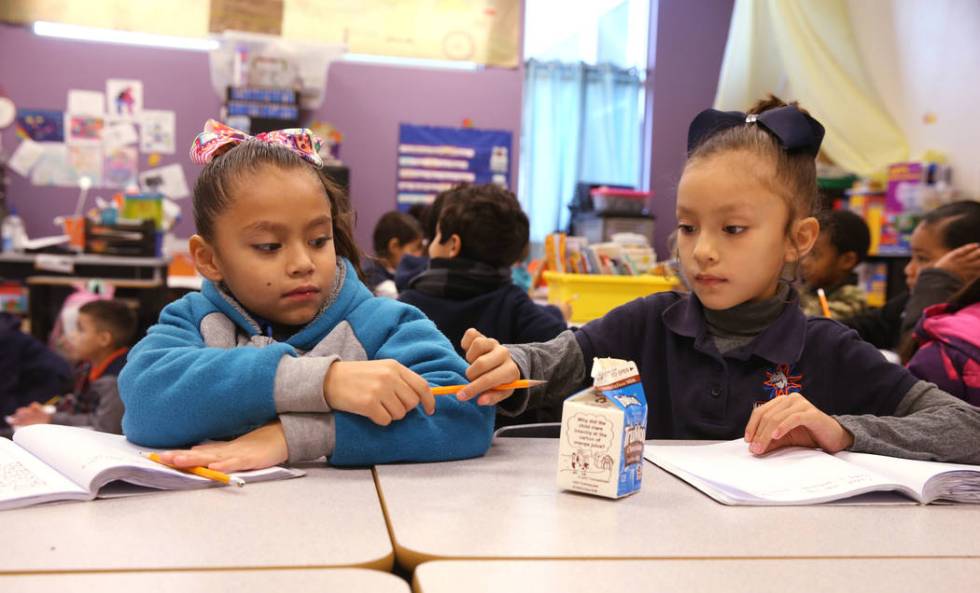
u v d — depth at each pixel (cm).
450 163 563
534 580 55
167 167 521
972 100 403
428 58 556
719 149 118
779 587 56
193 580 53
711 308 122
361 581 53
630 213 488
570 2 607
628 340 134
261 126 479
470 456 95
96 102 511
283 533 63
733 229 115
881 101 458
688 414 125
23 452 84
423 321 110
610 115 614
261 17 529
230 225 100
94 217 486
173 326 104
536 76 600
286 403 89
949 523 75
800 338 123
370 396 88
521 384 97
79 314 299
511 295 211
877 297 408
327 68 508
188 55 520
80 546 59
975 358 144
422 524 67
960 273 233
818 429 97
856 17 455
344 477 84
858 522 74
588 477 79
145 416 91
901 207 399
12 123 502
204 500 73
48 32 505
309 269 100
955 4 411
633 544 64
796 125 118
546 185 603
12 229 455
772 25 482
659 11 607
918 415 106
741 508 77
